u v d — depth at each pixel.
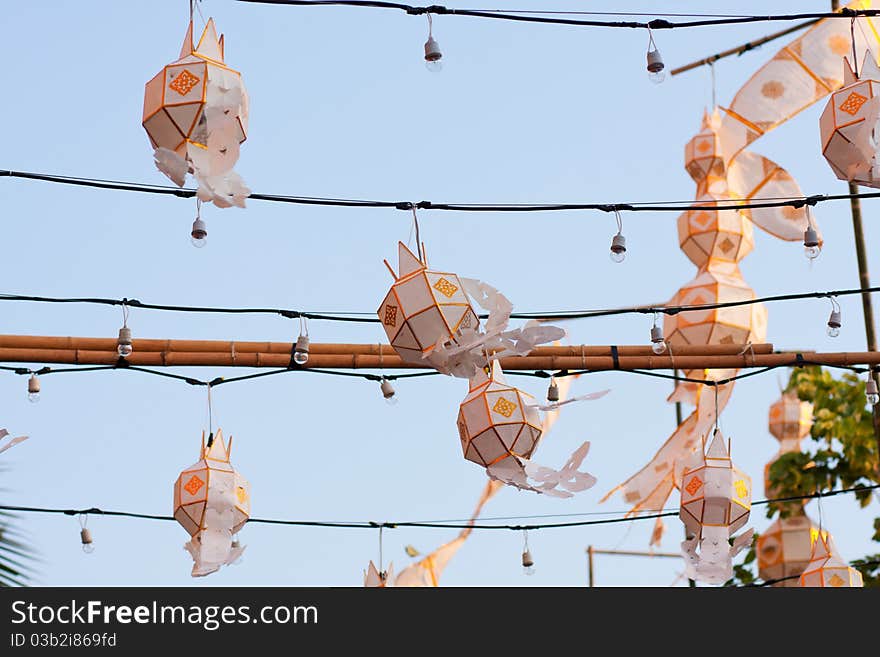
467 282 18.81
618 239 20.67
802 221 30.52
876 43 30.94
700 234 32.81
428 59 17.89
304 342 22.73
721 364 24.27
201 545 21.72
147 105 17.03
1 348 22.34
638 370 24.17
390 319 18.94
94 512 25.92
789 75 31.02
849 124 19.08
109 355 22.72
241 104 17.22
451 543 31.03
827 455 41.69
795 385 42.56
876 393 24.72
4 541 19.34
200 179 16.58
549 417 26.09
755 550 43.53
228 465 22.34
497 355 18.77
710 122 33.78
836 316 23.09
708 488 23.78
